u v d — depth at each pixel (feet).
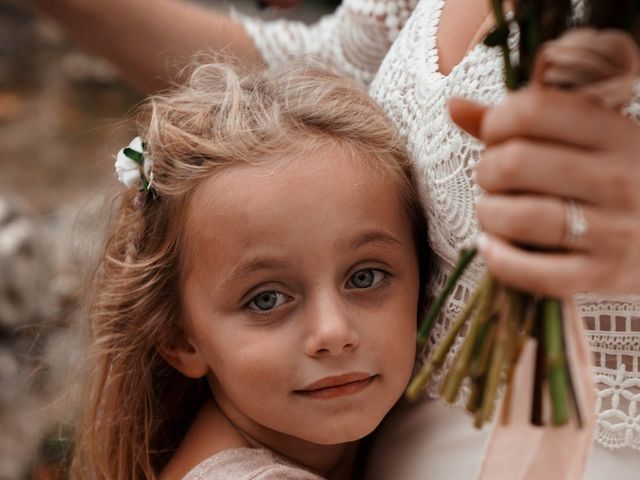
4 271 10.41
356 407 4.33
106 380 5.37
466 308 3.22
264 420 4.44
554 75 2.78
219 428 4.84
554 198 2.77
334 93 4.81
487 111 3.08
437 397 4.55
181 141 4.59
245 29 6.48
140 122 5.26
